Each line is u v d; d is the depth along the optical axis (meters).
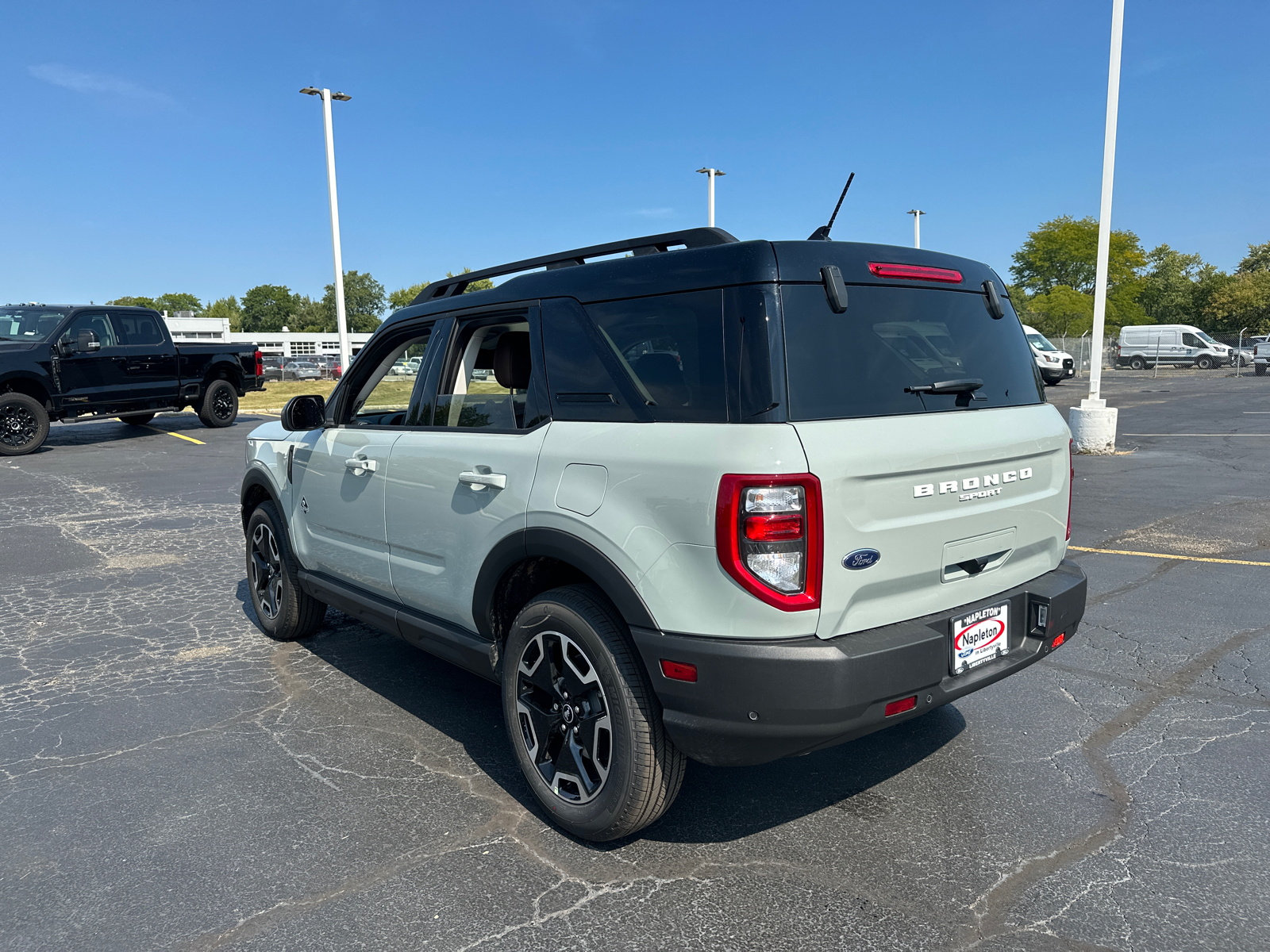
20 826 3.06
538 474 2.94
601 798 2.81
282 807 3.19
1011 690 4.27
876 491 2.52
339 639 5.16
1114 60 12.45
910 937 2.43
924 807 3.17
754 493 2.36
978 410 2.94
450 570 3.39
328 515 4.26
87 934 2.47
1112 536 7.64
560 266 3.29
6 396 14.23
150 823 3.07
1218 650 4.79
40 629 5.39
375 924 2.50
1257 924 2.48
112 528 8.63
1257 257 79.62
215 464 13.45
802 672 2.37
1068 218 81.19
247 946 2.41
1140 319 78.50
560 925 2.49
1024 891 2.65
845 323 2.64
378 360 4.13
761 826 3.05
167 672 4.62
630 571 2.61
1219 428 16.83
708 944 2.40
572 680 2.92
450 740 3.76
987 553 2.88
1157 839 2.93
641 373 2.75
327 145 22.52
